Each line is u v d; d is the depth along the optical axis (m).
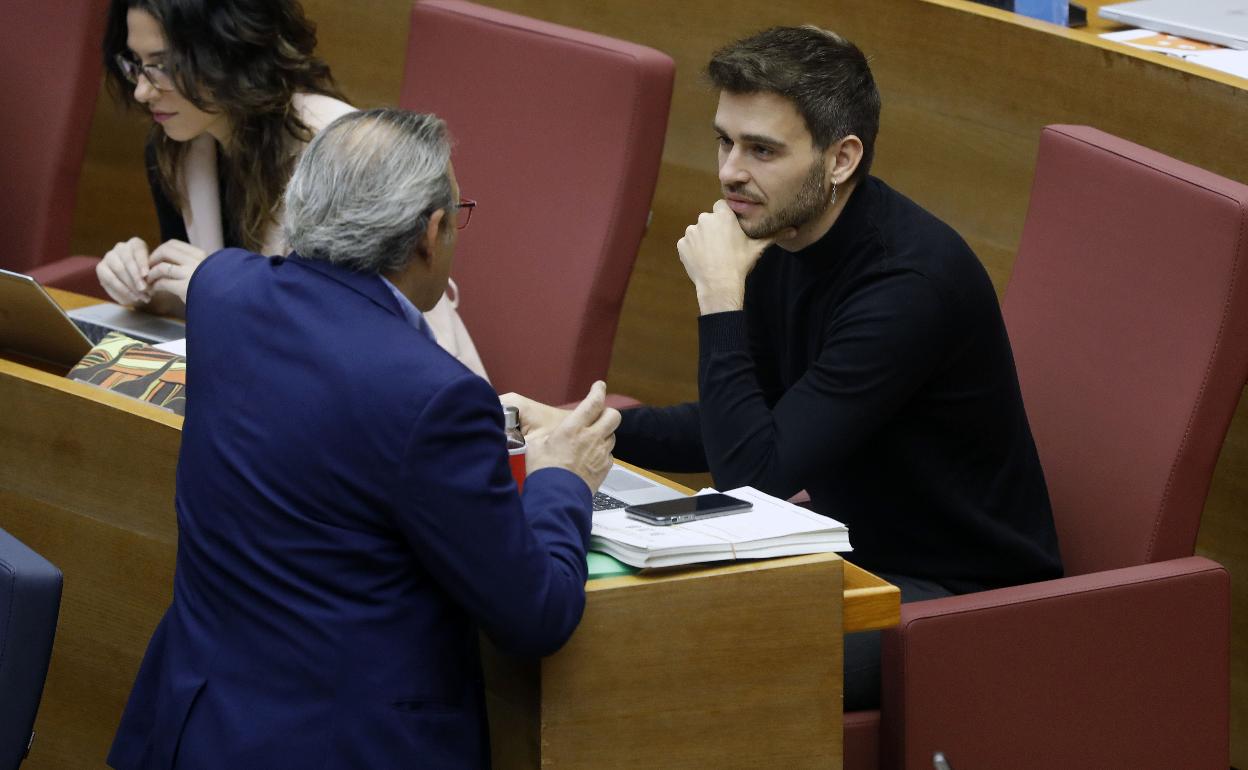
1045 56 10.92
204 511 6.24
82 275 12.03
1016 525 8.69
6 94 12.67
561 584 6.01
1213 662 8.18
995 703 7.73
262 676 6.06
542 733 6.34
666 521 6.68
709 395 8.38
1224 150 10.21
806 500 9.88
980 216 11.53
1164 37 12.02
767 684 6.57
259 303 6.25
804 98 8.11
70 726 8.59
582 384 10.49
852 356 8.21
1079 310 8.88
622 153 10.25
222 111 10.13
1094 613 7.88
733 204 8.44
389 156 6.12
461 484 5.79
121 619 8.20
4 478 8.47
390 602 6.00
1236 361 8.12
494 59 10.84
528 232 10.63
